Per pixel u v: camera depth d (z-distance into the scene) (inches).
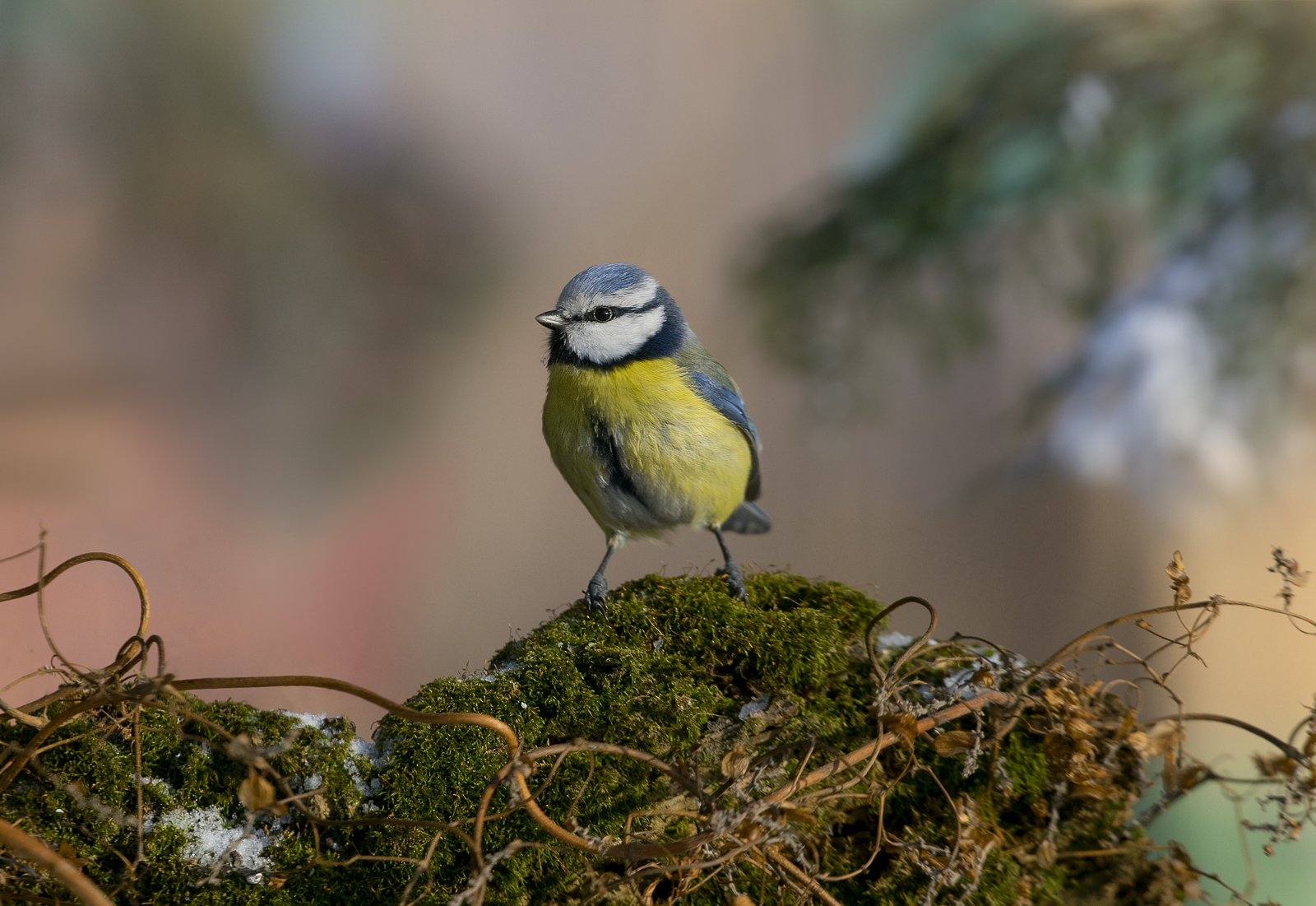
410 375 676.7
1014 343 576.1
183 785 140.3
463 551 619.2
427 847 140.6
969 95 420.8
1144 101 395.9
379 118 698.8
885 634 178.4
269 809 134.7
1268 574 486.3
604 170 796.0
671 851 132.8
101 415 539.5
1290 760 156.1
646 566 627.2
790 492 607.2
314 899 138.8
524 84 775.1
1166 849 166.9
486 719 128.8
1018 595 516.1
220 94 603.2
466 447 676.1
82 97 574.9
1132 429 414.0
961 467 569.3
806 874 147.3
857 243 440.5
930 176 423.2
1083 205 414.6
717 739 154.7
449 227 727.1
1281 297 384.2
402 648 557.9
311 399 626.5
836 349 457.4
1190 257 402.3
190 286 596.4
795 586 190.4
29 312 550.0
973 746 151.3
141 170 586.6
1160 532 507.5
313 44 639.8
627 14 807.7
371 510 613.6
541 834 144.3
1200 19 397.1
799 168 796.6
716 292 753.6
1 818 132.8
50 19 557.0
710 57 813.2
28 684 198.4
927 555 545.6
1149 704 475.2
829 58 796.0
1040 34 414.9
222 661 331.6
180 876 136.3
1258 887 338.6
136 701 129.5
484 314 734.5
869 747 149.3
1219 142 395.2
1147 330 410.9
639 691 155.6
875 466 588.1
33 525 433.1
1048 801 162.2
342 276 657.0
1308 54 381.4
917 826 158.9
